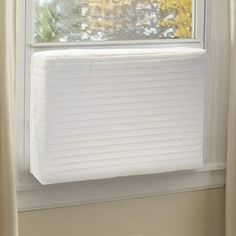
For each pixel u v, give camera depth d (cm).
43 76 243
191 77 264
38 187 258
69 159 248
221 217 288
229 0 274
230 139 275
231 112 273
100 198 267
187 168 269
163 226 280
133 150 258
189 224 284
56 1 262
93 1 268
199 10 281
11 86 241
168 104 262
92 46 268
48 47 260
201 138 270
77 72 246
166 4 279
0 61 234
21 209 256
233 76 272
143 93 257
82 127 249
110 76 251
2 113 236
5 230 241
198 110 267
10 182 239
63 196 262
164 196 279
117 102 254
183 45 281
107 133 253
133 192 272
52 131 245
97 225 269
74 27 266
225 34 281
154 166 262
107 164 254
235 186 276
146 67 256
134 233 275
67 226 264
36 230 260
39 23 260
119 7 272
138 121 257
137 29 275
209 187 285
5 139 237
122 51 254
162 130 262
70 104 247
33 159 250
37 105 247
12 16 240
